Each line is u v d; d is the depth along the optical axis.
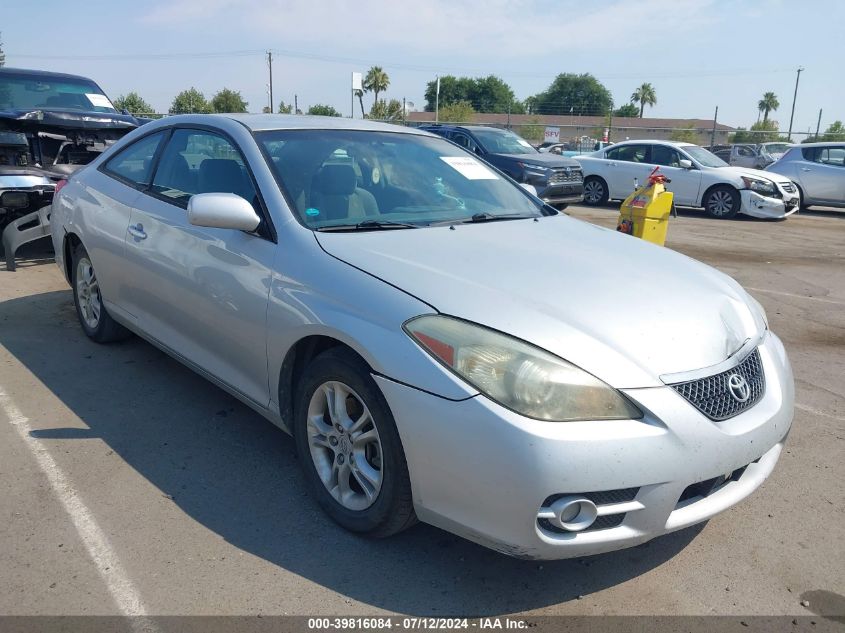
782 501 3.23
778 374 2.88
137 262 3.99
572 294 2.66
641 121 76.69
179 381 4.32
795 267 8.75
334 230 3.12
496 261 2.89
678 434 2.34
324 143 3.71
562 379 2.30
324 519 2.96
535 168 12.77
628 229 8.21
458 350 2.39
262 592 2.51
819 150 15.32
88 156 8.19
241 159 3.50
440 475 2.38
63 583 2.52
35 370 4.42
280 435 3.69
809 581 2.67
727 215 13.81
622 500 2.34
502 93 99.56
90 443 3.53
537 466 2.22
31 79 8.93
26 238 6.70
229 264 3.26
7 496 3.04
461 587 2.57
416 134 4.26
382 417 2.53
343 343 2.70
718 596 2.57
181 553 2.70
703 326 2.67
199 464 3.37
